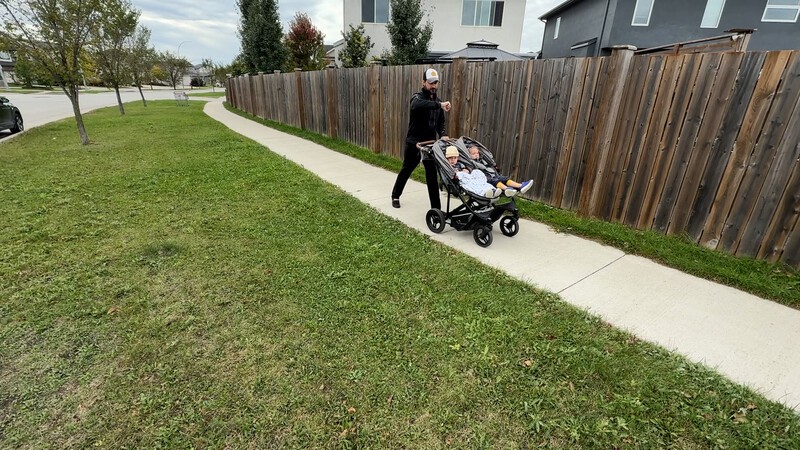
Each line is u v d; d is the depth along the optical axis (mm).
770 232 3297
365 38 19594
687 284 3199
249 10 19812
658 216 4000
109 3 8992
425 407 1995
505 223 4332
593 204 4469
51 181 5867
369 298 2920
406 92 6941
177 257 3537
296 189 5555
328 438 1826
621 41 15164
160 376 2176
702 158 3576
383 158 7617
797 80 2938
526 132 5176
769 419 1929
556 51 21531
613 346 2443
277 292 2988
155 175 6223
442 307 2812
